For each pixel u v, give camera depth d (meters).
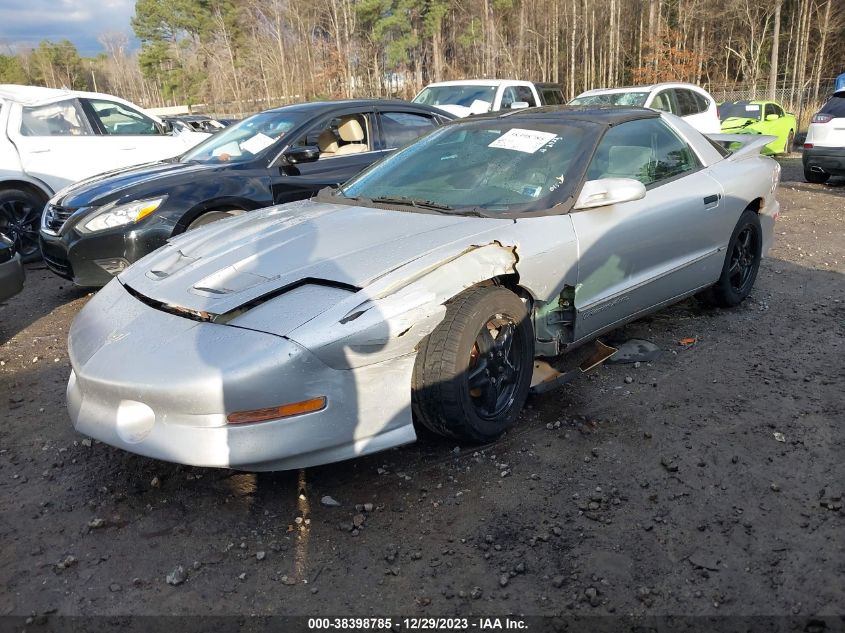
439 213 3.51
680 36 32.47
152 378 2.58
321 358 2.59
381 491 2.92
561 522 2.68
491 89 11.76
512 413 3.30
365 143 6.55
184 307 2.84
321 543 2.60
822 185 11.63
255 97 52.81
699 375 3.96
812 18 34.19
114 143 8.30
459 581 2.38
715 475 2.96
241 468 2.57
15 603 2.34
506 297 3.14
